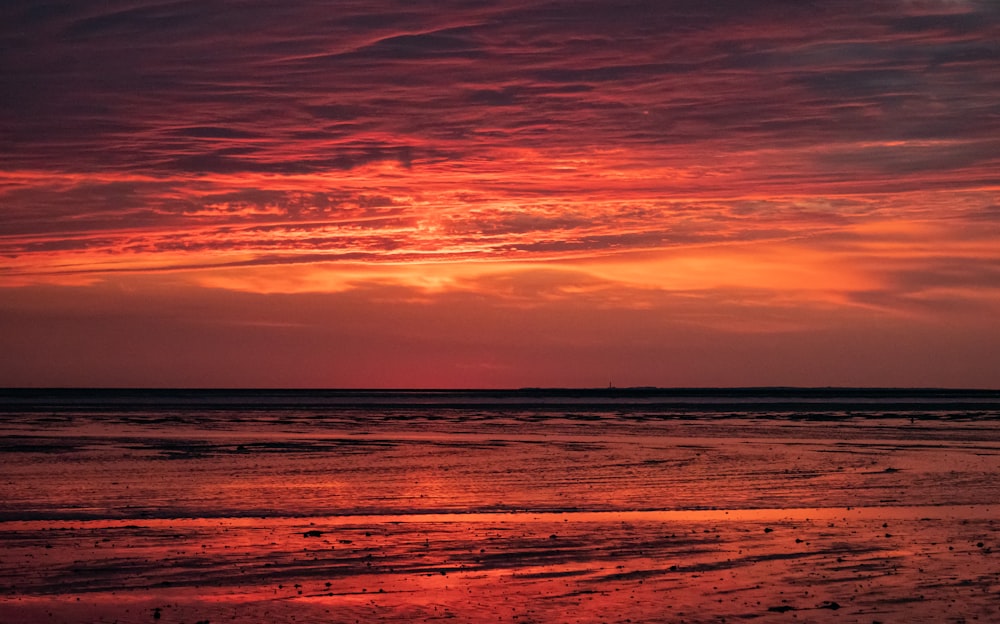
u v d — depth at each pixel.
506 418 87.31
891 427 68.81
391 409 111.81
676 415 95.38
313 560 18.36
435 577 16.98
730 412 104.75
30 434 55.59
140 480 31.72
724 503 26.81
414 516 24.22
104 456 40.72
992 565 17.75
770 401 162.12
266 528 22.11
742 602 15.17
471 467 37.09
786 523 22.86
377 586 16.34
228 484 30.72
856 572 17.20
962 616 14.30
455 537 20.86
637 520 23.45
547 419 85.31
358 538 20.70
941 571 17.25
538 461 39.94
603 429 66.62
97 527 22.22
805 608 14.80
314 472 34.84
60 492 28.48
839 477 33.28
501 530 21.86
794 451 45.28
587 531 21.62
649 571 17.42
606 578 16.88
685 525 22.59
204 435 56.53
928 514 24.47
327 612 14.73
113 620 14.28
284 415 89.31
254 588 16.22
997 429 65.69
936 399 177.50
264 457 41.09
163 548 19.44
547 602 15.30
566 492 29.16
